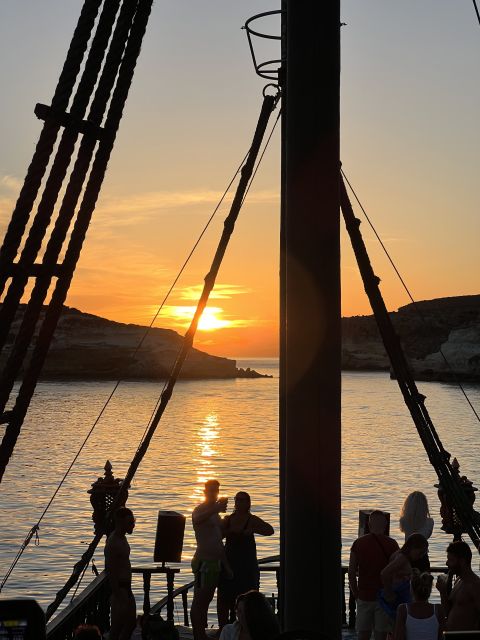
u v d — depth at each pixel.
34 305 4.24
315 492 4.65
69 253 4.38
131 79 4.64
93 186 4.49
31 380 4.20
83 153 4.46
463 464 72.50
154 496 51.19
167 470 65.81
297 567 4.65
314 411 4.65
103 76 4.56
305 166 4.69
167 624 10.34
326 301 4.67
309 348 4.66
